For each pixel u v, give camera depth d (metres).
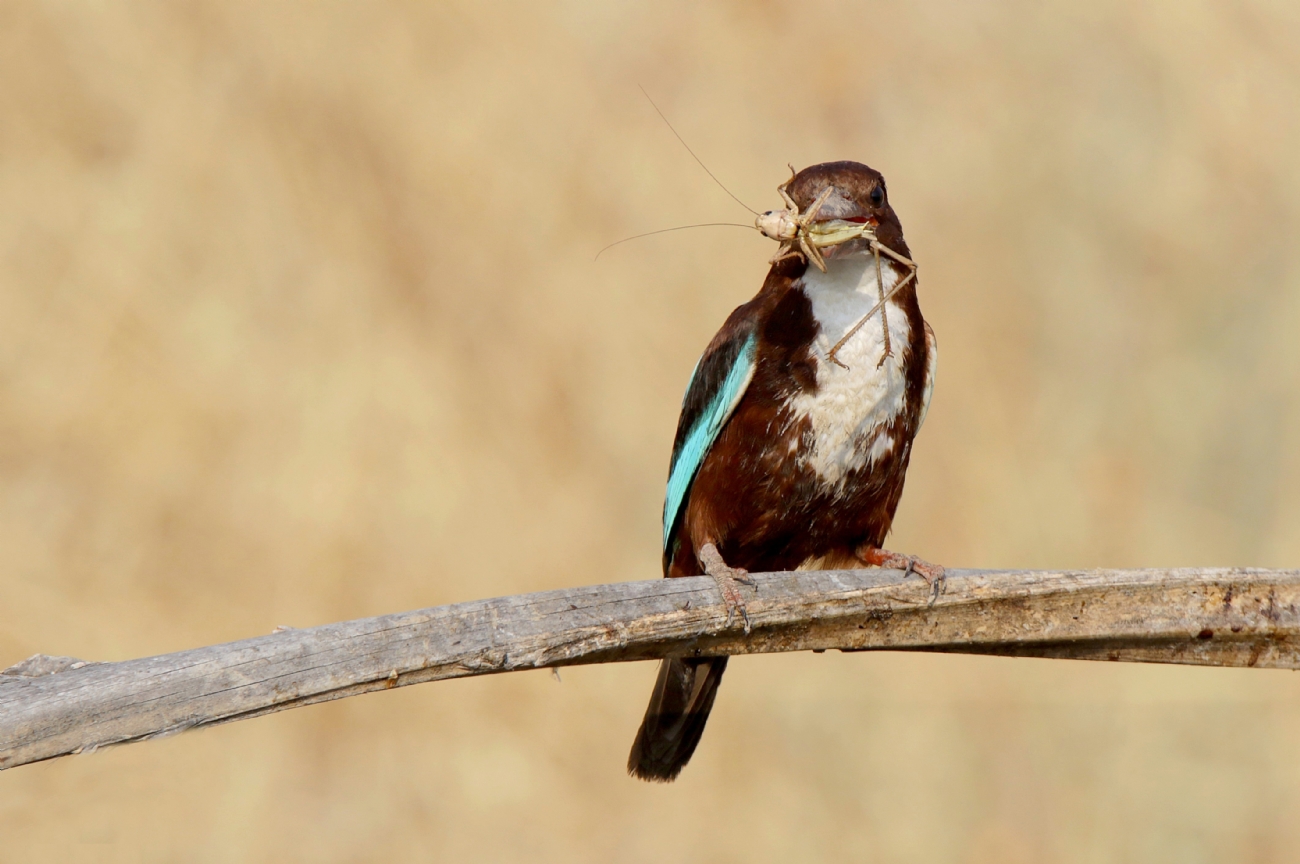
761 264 13.04
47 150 12.21
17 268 11.70
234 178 12.31
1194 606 6.30
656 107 13.59
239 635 10.57
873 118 14.35
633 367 12.34
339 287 12.02
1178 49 14.83
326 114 12.70
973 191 14.18
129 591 10.53
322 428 11.36
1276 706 11.20
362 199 12.48
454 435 11.65
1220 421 13.39
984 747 10.95
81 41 12.47
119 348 11.50
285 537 10.93
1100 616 6.24
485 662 5.27
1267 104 14.75
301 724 10.17
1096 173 14.45
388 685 5.09
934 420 12.73
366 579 10.96
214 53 12.74
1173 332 13.87
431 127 12.84
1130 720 11.15
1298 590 6.32
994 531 12.27
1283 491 13.03
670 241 13.01
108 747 4.76
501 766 10.23
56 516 10.79
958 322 13.41
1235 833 10.63
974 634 6.28
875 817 10.49
